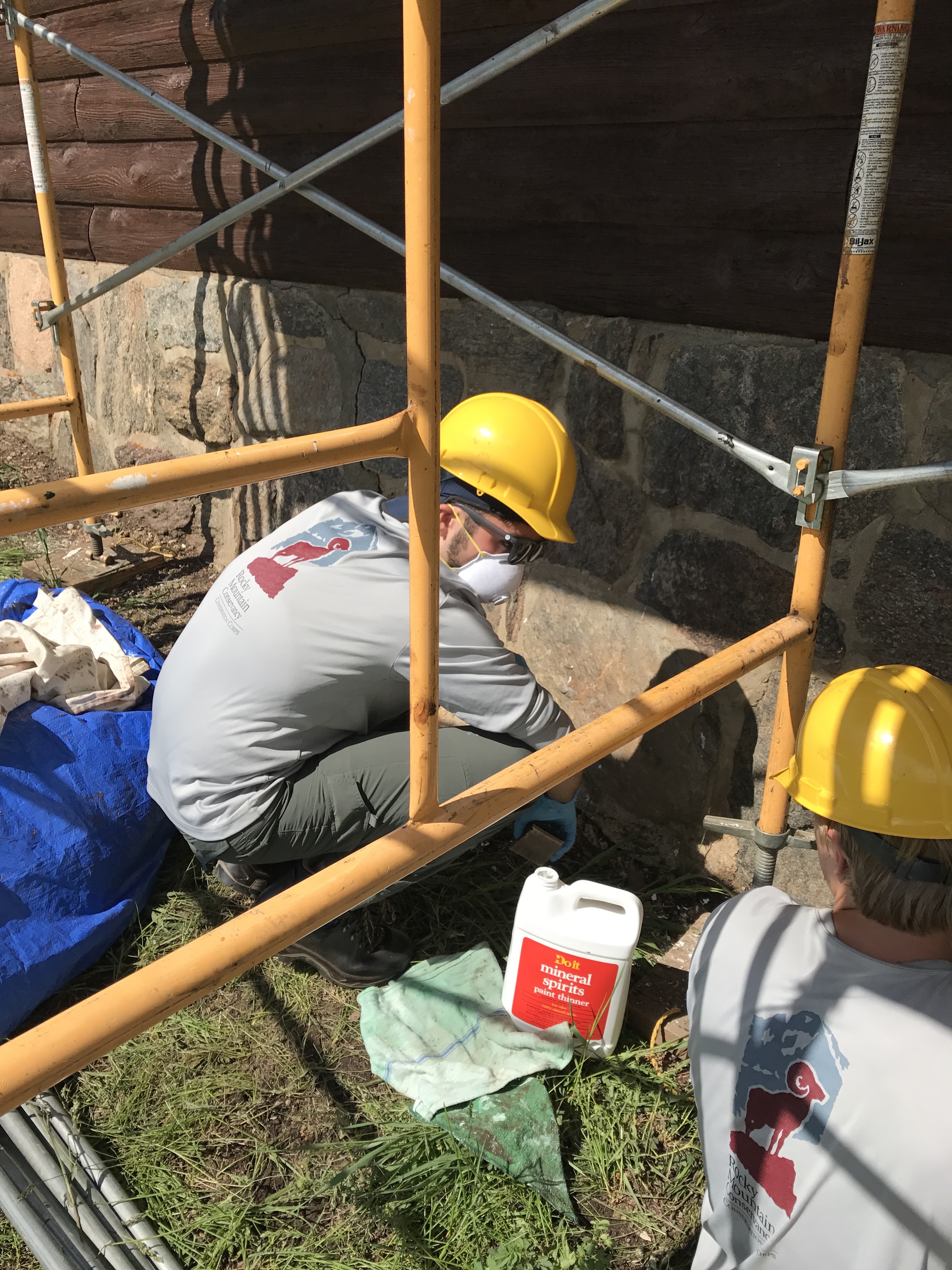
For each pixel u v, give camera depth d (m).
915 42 1.83
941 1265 1.10
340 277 3.20
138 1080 2.05
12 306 4.80
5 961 2.09
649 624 2.60
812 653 1.85
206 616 2.19
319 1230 1.80
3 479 4.69
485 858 2.65
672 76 2.19
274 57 3.11
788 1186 1.17
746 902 1.39
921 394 1.98
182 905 2.45
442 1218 1.81
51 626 2.83
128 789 2.43
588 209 2.45
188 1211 1.82
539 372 2.69
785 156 2.06
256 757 2.12
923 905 1.19
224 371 3.77
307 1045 2.15
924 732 1.30
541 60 2.42
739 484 2.31
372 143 2.05
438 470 1.21
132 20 3.54
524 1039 2.09
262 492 3.82
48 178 3.32
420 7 1.01
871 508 2.10
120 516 4.38
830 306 2.06
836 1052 1.16
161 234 3.83
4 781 2.24
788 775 1.46
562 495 2.12
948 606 2.04
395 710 2.27
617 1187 1.90
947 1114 1.09
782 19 1.98
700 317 2.31
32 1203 1.79
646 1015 2.19
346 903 1.20
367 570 2.05
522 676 2.15
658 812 2.70
